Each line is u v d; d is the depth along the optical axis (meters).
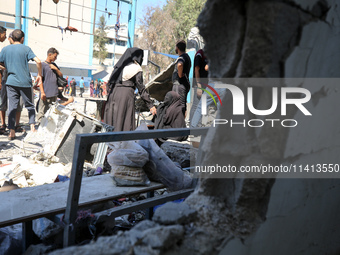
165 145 4.67
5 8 31.28
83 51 40.09
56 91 6.59
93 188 2.57
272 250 1.79
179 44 5.59
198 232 1.46
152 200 2.44
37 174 3.65
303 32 1.44
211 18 1.41
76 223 2.03
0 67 5.93
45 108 6.59
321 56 1.62
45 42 35.69
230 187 1.65
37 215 2.05
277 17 1.30
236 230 1.56
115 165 2.70
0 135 6.40
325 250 2.36
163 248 1.28
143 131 2.23
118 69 4.65
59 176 3.09
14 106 5.89
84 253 1.18
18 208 2.13
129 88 4.68
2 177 3.45
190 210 1.54
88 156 4.21
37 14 33.94
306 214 2.01
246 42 1.34
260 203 1.62
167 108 5.29
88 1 37.56
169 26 36.22
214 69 1.53
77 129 4.36
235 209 1.62
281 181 1.67
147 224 1.40
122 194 2.47
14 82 5.73
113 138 2.06
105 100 5.02
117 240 1.27
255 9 1.29
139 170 2.70
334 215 2.38
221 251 1.45
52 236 2.30
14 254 2.30
